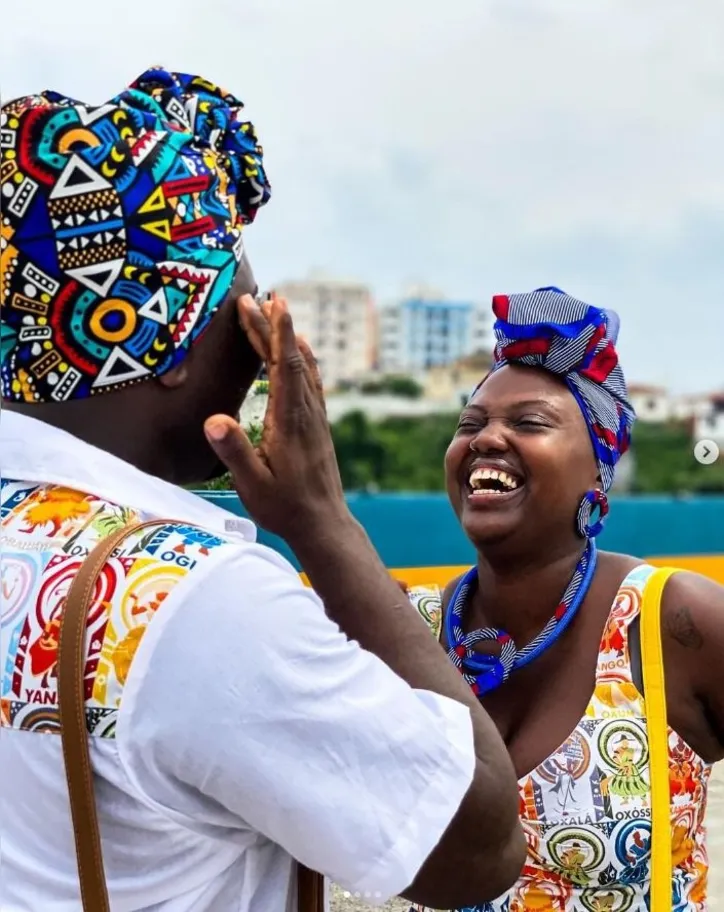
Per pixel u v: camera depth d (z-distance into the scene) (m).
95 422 1.07
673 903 1.68
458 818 1.03
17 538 1.04
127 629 0.93
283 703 0.93
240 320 1.10
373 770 0.96
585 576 1.82
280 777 0.93
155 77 1.12
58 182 1.00
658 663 1.69
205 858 1.01
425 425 49.41
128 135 1.03
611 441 1.85
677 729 1.72
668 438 42.78
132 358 1.03
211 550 0.96
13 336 1.05
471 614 1.99
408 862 0.96
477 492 1.84
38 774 0.97
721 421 43.31
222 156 1.14
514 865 1.12
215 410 1.13
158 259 1.03
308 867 1.01
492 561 1.85
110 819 0.96
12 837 1.00
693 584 1.75
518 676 1.83
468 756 1.02
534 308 1.88
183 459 1.16
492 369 1.97
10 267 1.03
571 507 1.80
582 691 1.75
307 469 1.08
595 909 1.69
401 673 1.08
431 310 55.38
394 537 8.36
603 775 1.67
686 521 11.30
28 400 1.06
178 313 1.04
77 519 1.03
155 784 0.94
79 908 0.96
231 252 1.09
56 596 0.98
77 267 1.01
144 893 0.98
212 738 0.92
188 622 0.92
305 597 0.99
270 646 0.93
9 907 0.98
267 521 1.08
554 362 1.83
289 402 1.06
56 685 0.95
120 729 0.92
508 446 1.81
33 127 1.02
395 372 52.94
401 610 1.11
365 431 48.91
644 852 1.65
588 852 1.66
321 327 53.88
